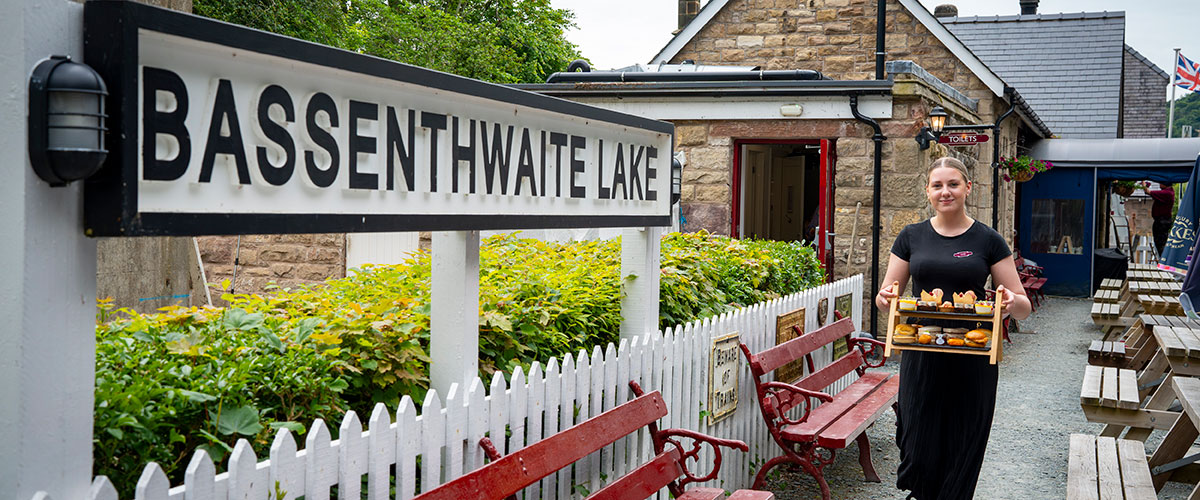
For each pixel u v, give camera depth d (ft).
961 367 15.03
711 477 12.89
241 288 39.01
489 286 14.35
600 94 37.93
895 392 20.80
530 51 103.91
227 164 7.14
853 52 47.21
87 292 6.36
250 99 7.34
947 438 15.28
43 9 5.88
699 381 16.10
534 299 13.66
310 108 7.90
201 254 39.27
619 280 15.74
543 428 11.98
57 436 6.18
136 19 6.18
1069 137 76.48
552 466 10.52
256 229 7.39
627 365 13.60
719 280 20.79
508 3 102.42
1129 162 60.23
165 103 6.61
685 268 19.11
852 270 36.24
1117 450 16.62
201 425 8.20
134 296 19.11
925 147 34.76
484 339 12.14
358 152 8.44
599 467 12.90
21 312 5.87
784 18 47.98
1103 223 84.48
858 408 19.11
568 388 12.03
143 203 6.46
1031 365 35.19
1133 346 28.81
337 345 9.89
